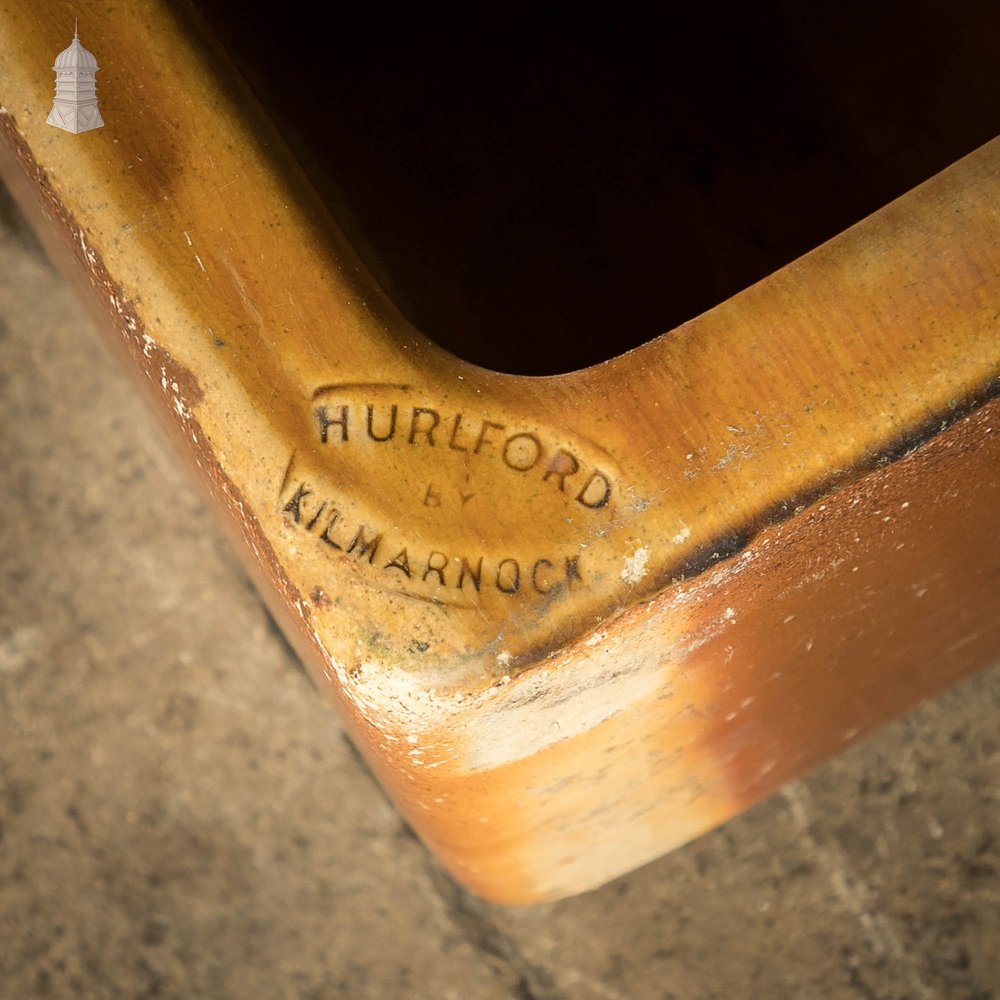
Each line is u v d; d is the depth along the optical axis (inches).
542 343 27.5
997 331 20.7
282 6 28.8
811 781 36.9
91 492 38.8
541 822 25.2
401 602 20.6
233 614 38.4
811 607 23.2
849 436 20.8
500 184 28.7
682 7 30.0
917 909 36.5
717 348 20.9
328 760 38.0
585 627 20.8
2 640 38.6
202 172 21.1
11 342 38.8
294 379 20.9
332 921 37.7
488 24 29.6
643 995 36.8
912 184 29.1
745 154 29.3
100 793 38.4
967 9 29.2
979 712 36.7
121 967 37.9
